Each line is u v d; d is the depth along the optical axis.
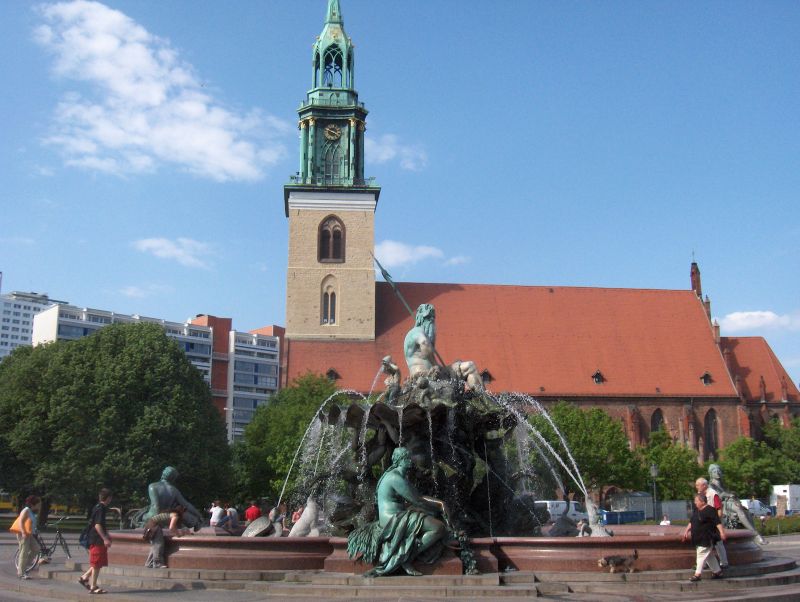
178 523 19.88
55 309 174.88
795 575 18.31
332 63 92.56
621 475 74.19
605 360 92.38
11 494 71.44
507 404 24.83
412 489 17.25
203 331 194.25
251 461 71.00
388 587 15.48
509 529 23.61
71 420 61.31
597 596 15.08
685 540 17.83
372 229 90.31
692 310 98.75
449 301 95.31
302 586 15.90
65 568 21.75
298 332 87.88
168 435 62.28
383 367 24.30
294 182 91.12
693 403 90.94
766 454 84.44
